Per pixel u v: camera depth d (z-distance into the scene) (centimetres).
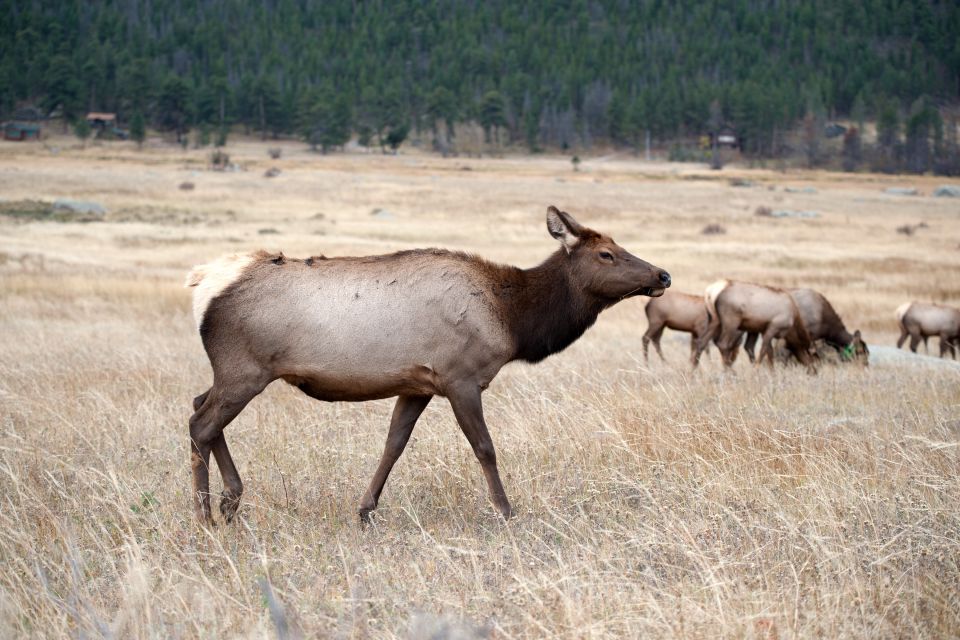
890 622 1777
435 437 3048
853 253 17912
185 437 3136
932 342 8994
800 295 6291
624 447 2800
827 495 2402
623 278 2603
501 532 2308
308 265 2448
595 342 7375
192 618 1738
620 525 2298
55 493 2506
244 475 2747
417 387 2452
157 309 8612
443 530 2348
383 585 1980
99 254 14200
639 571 2055
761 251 17962
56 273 11038
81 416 3275
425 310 2411
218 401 2402
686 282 12962
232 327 2386
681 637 1672
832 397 3984
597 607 1822
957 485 2425
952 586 1908
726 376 4709
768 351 5716
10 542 2141
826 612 1772
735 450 2841
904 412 3591
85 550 2152
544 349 2634
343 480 2708
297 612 1808
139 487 2498
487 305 2475
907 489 2467
